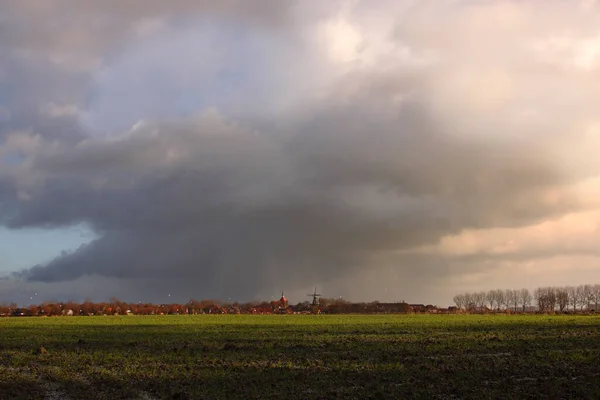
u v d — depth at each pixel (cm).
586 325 8625
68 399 3316
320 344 5831
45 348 5759
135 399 3266
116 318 14975
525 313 18775
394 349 5266
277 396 3203
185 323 11169
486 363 4266
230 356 4884
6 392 3428
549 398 3069
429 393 3219
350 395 3212
